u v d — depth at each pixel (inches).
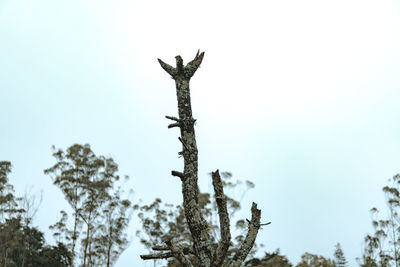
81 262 1808.6
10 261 1734.7
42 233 2114.9
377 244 1849.2
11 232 1774.1
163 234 1809.8
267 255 1809.8
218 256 283.4
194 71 325.4
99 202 1918.1
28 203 1838.1
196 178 301.3
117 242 1855.3
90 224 1881.2
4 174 1835.6
